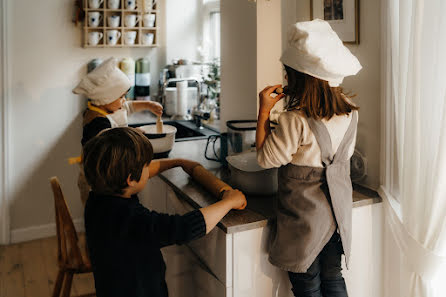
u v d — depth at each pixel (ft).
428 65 5.14
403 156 5.57
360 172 6.66
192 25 13.55
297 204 5.26
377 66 6.18
